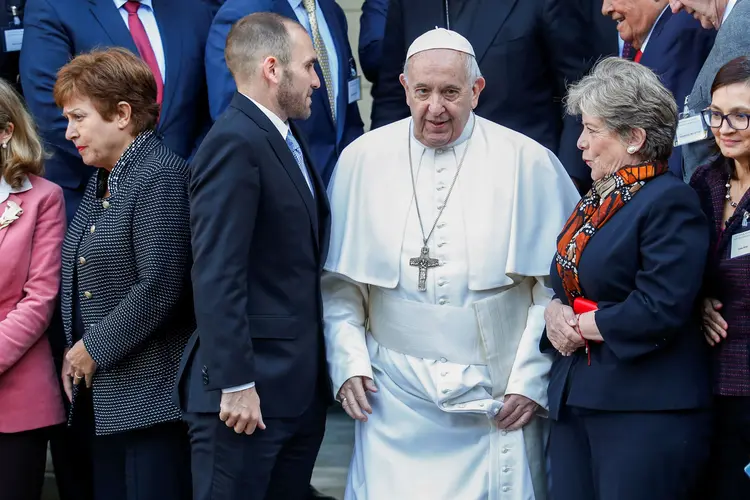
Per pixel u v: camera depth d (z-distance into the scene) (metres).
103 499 16.69
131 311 15.30
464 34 19.42
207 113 20.25
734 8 15.49
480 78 16.12
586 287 14.34
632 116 13.88
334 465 21.14
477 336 15.93
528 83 19.34
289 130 15.60
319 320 15.50
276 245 14.85
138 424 15.59
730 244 14.16
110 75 15.74
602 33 19.92
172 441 15.95
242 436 14.78
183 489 16.11
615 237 14.03
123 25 19.38
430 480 15.95
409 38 19.92
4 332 16.25
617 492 14.07
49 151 18.95
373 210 16.30
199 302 14.35
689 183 15.30
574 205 16.52
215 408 14.65
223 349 14.27
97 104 15.73
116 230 15.53
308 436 15.59
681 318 13.68
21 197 16.72
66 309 16.17
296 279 15.05
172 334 15.80
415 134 16.22
